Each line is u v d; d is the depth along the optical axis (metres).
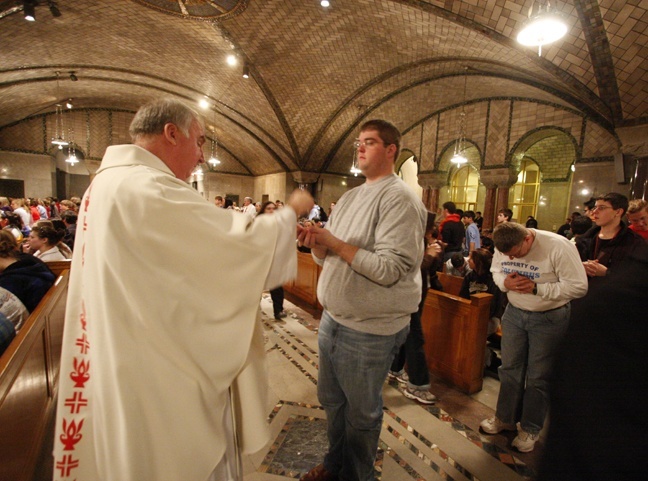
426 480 2.10
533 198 12.41
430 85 10.51
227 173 19.83
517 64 7.34
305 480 1.94
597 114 7.84
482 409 2.90
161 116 1.21
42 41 9.02
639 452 0.42
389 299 1.59
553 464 0.50
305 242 1.53
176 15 7.81
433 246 2.96
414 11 6.43
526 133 9.78
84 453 1.02
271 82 10.99
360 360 1.63
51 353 2.73
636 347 0.46
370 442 1.71
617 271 0.57
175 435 1.01
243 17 7.77
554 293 2.14
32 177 14.91
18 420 1.79
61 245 4.29
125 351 0.97
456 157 10.07
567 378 0.52
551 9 3.72
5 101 12.21
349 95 11.58
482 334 3.14
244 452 1.28
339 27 7.94
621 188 7.88
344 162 16.42
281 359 3.64
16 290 2.58
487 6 5.63
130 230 0.97
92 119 15.95
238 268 1.07
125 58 10.73
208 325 1.05
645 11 4.71
